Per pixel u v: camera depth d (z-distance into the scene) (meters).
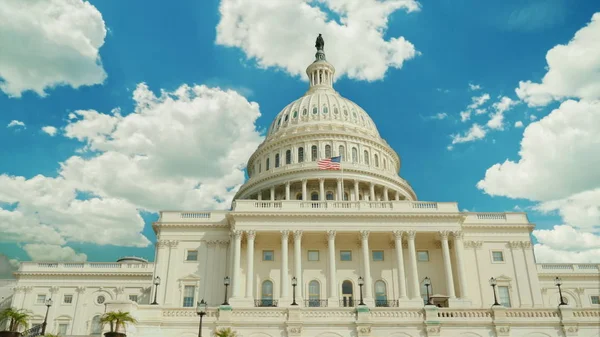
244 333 40.31
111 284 78.44
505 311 41.09
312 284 63.16
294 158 92.62
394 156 101.38
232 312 41.06
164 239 65.31
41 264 79.88
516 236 66.06
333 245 62.47
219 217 67.06
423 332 40.56
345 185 87.69
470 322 40.66
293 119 100.50
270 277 63.44
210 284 63.03
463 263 61.91
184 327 40.44
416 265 62.25
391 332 40.53
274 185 87.44
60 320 76.00
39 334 43.53
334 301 59.31
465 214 64.94
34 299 77.25
